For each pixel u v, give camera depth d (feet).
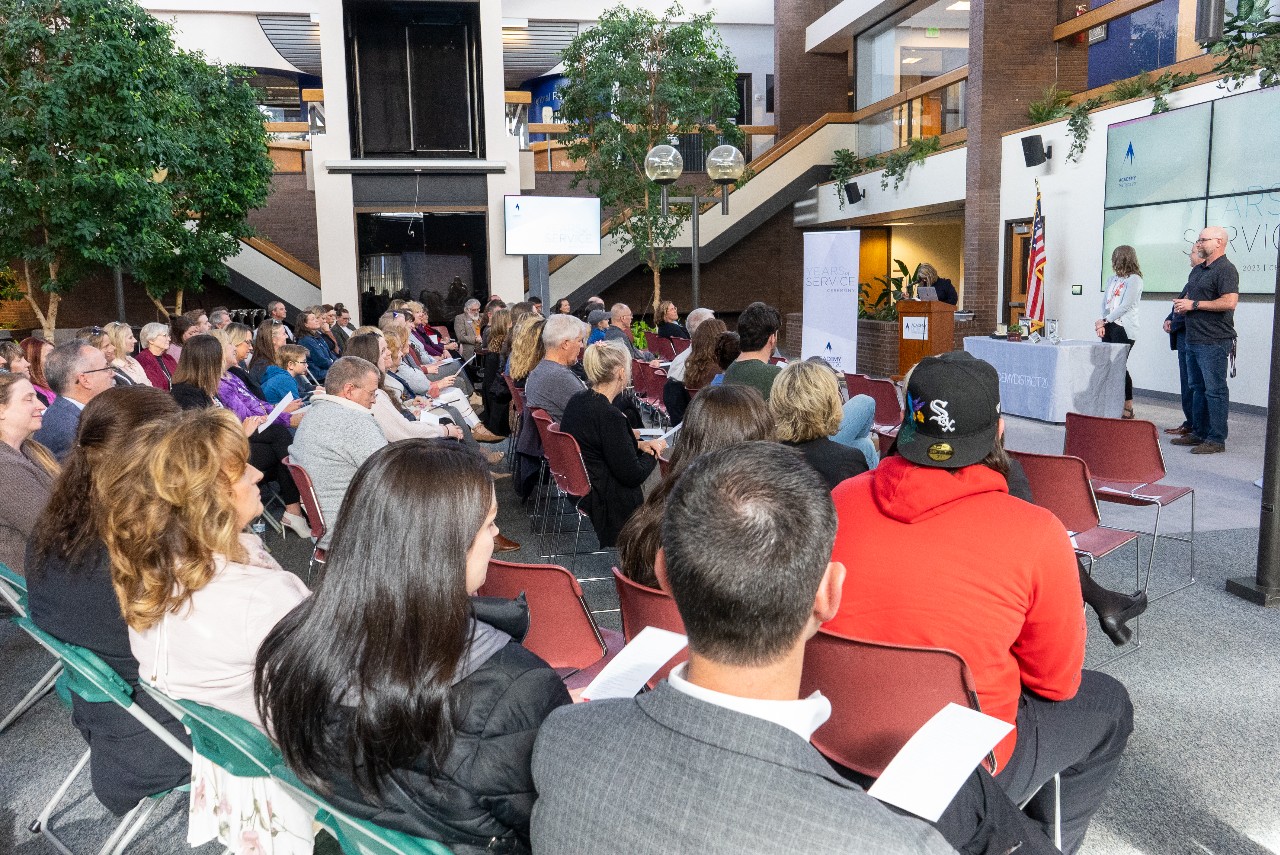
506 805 4.01
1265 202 25.98
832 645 5.39
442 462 4.17
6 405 9.93
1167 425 25.62
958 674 5.09
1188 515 17.08
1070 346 25.70
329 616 4.00
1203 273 21.57
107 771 6.45
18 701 10.81
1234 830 7.76
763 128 57.00
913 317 36.99
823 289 25.94
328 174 43.88
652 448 14.70
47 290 35.50
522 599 4.92
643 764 3.02
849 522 5.68
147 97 34.53
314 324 28.73
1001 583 5.27
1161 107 29.43
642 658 4.78
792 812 2.76
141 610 5.24
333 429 11.89
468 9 44.70
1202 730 9.39
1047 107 36.27
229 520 5.37
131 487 5.26
